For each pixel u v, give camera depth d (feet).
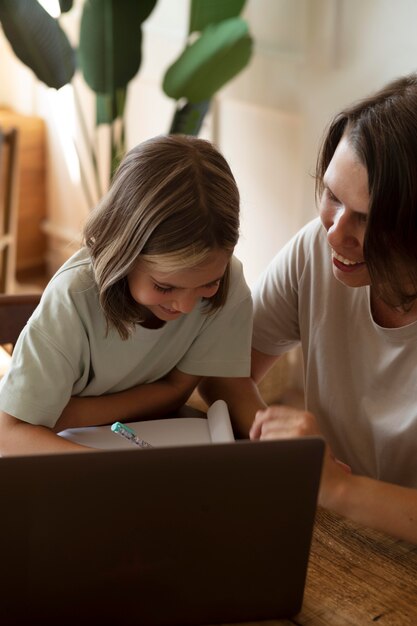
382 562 3.80
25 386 4.21
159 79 11.34
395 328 4.45
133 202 3.90
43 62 9.24
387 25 8.59
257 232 10.71
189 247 3.82
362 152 3.62
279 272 5.05
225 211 3.91
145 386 4.81
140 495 3.01
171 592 3.20
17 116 13.16
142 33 9.33
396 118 3.57
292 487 3.11
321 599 3.54
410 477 4.63
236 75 9.27
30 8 8.94
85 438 4.36
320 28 9.19
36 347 4.24
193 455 2.99
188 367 4.84
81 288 4.28
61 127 12.91
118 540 3.07
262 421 3.97
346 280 4.12
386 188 3.57
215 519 3.11
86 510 3.00
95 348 4.44
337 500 3.97
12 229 10.68
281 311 5.11
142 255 3.91
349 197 3.73
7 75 13.56
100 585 3.13
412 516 3.85
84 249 4.45
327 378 4.82
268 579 3.27
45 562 3.05
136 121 11.94
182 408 4.96
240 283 4.77
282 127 9.98
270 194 10.41
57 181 13.37
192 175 3.88
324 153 4.03
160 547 3.11
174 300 4.06
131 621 3.22
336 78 9.24
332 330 4.75
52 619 3.14
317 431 3.89
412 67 8.50
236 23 9.07
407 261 3.70
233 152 10.70
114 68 9.46
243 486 3.07
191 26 9.36
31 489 2.93
